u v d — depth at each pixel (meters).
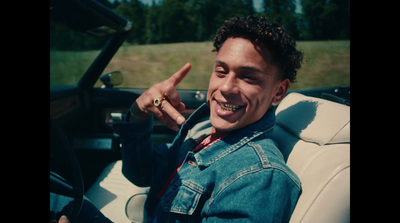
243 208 0.75
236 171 0.82
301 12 10.49
